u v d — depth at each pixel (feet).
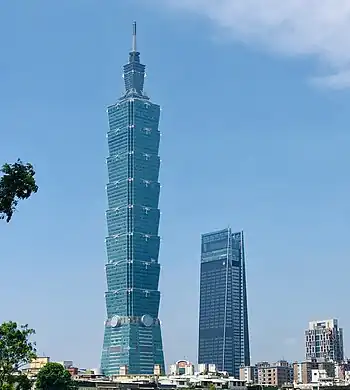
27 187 275.39
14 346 490.08
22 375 566.77
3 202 272.10
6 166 275.39
